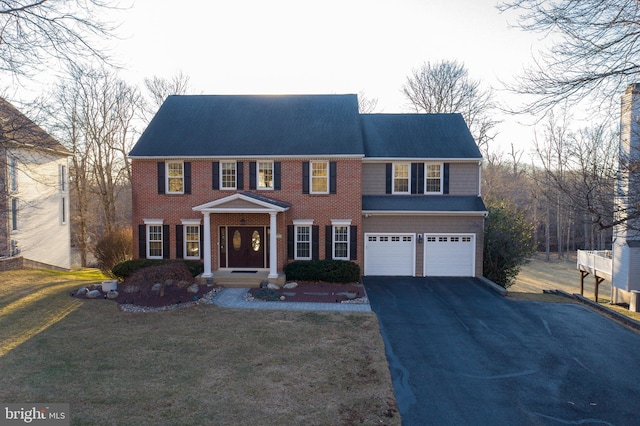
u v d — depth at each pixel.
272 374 10.55
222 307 16.62
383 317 15.72
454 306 17.42
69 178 39.47
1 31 11.52
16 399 9.09
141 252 22.23
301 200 21.84
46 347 12.10
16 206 28.03
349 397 9.47
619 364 11.63
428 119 25.81
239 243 22.30
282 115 24.14
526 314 16.45
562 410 9.12
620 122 10.09
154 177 22.06
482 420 8.69
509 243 24.09
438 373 10.94
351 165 21.70
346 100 25.25
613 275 23.39
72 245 54.69
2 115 13.90
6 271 23.05
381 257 22.94
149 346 12.32
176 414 8.58
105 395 9.34
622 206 11.21
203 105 24.98
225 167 22.02
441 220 22.64
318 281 20.80
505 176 48.84
